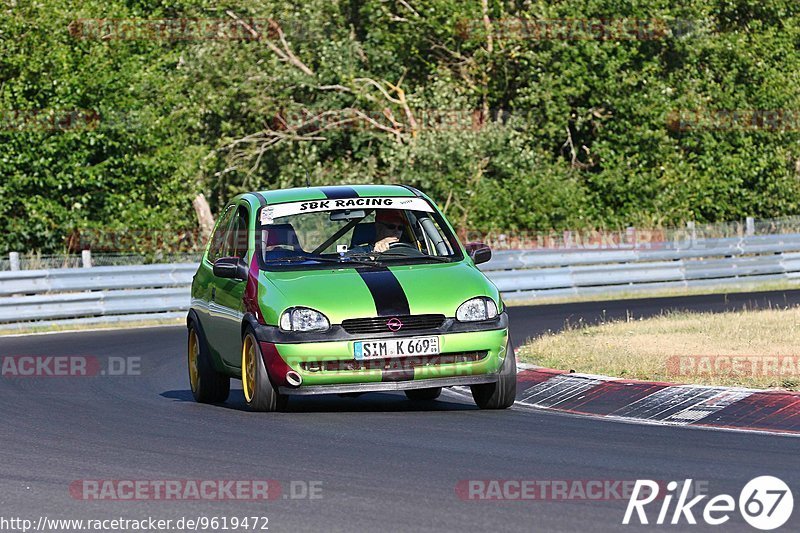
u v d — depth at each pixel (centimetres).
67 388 4375
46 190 9506
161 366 5119
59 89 9400
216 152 11575
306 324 3319
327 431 3108
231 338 3641
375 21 11312
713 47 11594
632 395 3544
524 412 3462
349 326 3319
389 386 3325
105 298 7744
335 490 2381
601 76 11081
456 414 3419
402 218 3809
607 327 5450
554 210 10431
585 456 2702
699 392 3447
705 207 11444
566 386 3794
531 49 11112
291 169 10969
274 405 3453
